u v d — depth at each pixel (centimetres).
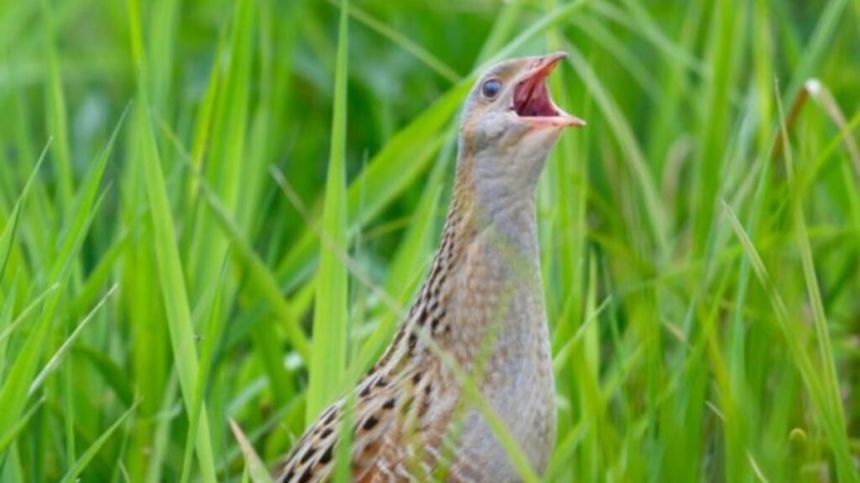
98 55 1702
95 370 1227
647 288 1138
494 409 973
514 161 984
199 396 986
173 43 1490
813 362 1138
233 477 1205
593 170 1534
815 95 1262
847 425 1288
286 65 1528
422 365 988
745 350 1125
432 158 1504
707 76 1502
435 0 1634
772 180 1273
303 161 1638
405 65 1631
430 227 1198
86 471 1145
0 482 1013
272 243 1307
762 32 1430
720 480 1098
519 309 984
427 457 969
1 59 1548
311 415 1094
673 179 1475
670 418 1017
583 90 1509
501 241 984
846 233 1339
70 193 1277
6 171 1377
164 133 1305
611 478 1025
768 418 1157
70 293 1231
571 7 1244
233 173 1276
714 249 1180
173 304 1035
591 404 1030
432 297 996
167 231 1042
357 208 1262
